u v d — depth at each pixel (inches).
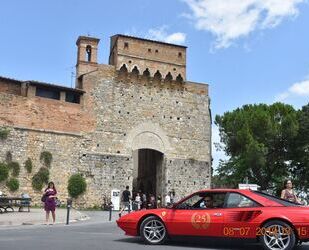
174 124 2066.9
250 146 2256.4
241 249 562.6
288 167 2465.6
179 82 2111.2
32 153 1743.4
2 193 1616.6
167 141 2036.2
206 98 2162.9
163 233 582.6
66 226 904.9
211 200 579.2
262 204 547.5
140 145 1979.6
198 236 565.0
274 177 2504.9
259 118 2347.4
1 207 1230.3
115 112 1957.4
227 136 2479.1
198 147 2094.0
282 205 544.1
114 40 2078.0
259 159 2253.9
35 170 1737.2
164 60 2086.6
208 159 2105.1
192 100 2128.4
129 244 577.9
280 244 522.0
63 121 1836.9
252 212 542.0
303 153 2359.7
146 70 2042.3
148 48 2064.5
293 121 2310.5
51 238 633.6
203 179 2069.4
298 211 526.0
